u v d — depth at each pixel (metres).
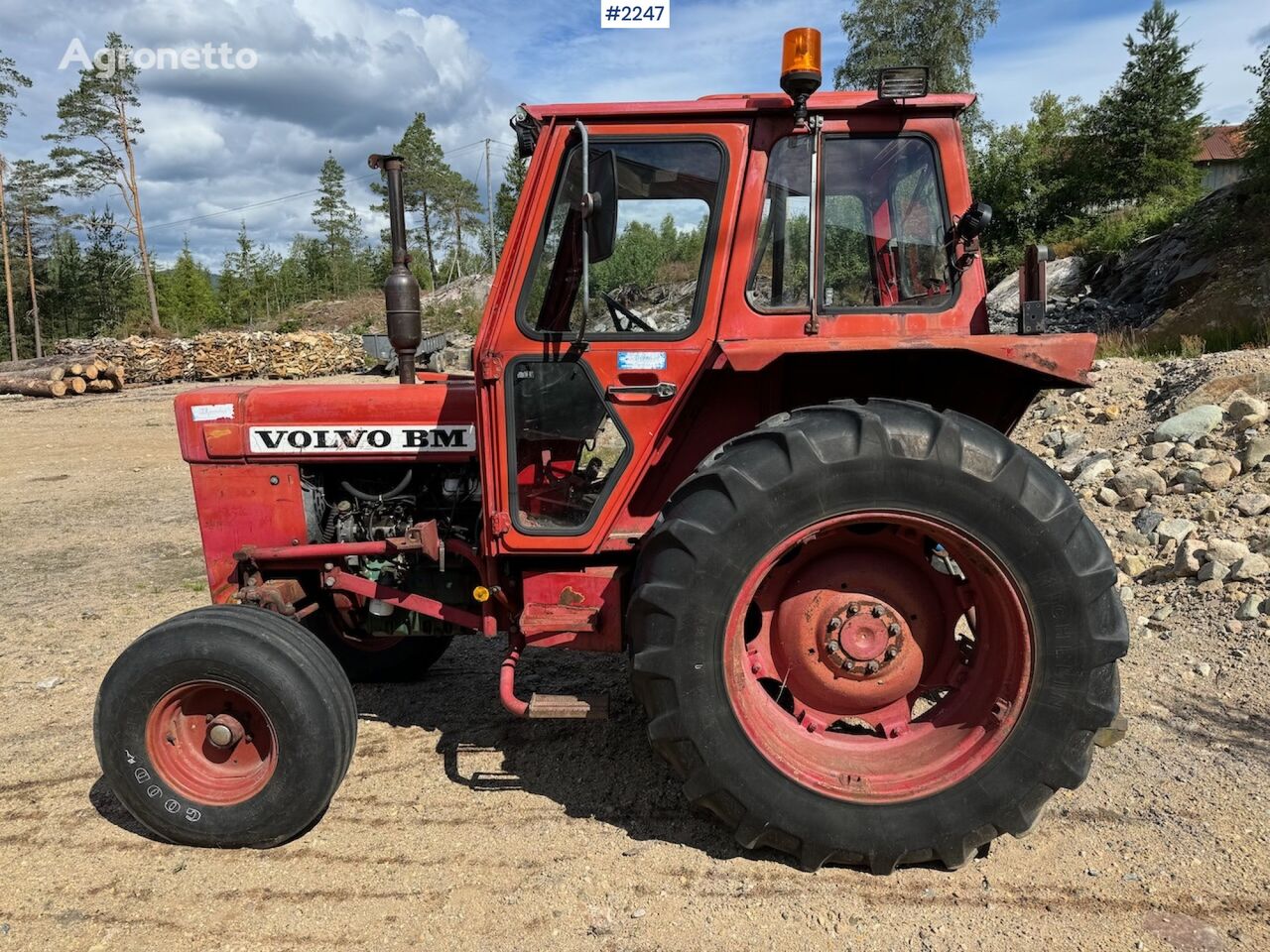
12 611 4.93
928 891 2.38
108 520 7.13
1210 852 2.45
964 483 2.28
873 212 2.62
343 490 3.28
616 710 3.55
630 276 2.66
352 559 3.20
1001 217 21.30
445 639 3.91
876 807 2.38
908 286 2.63
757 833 2.43
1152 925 2.21
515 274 2.63
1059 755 2.34
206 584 5.39
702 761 2.39
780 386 2.74
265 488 3.17
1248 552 3.91
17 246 38.03
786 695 2.75
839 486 2.30
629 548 2.73
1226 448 4.84
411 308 3.20
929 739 2.54
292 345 19.80
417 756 3.22
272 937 2.28
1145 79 20.28
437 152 49.69
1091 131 21.03
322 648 2.75
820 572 2.58
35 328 38.16
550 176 2.60
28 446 10.84
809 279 2.59
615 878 2.47
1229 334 9.05
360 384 3.30
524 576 2.78
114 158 38.09
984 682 2.51
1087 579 2.30
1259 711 3.11
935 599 2.59
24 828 2.82
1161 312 12.06
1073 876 2.40
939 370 2.79
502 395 2.67
